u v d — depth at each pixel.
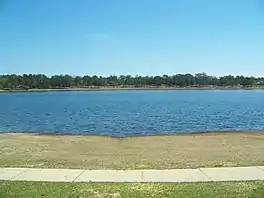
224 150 14.17
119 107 56.84
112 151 14.25
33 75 189.88
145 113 42.88
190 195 7.43
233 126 28.27
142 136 20.05
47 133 23.31
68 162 11.68
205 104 63.47
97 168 10.56
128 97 108.31
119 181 8.70
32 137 19.66
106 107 57.22
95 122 32.31
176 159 12.16
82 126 29.00
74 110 50.56
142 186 8.15
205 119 34.41
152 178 8.98
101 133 23.94
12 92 181.62
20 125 30.41
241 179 8.80
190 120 33.47
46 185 8.29
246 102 70.12
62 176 9.26
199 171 9.70
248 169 9.89
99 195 7.50
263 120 33.16
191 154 13.27
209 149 14.52
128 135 21.67
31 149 14.83
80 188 8.02
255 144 15.91
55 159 12.30
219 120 33.34
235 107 53.78
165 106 58.38
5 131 25.69
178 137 19.23
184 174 9.38
